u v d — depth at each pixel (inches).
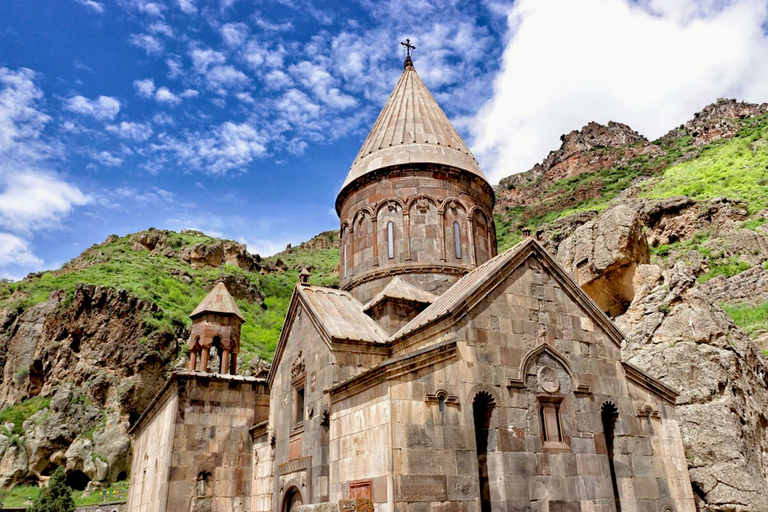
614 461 592.1
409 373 495.5
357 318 716.0
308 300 715.4
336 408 568.7
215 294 1027.3
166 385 836.6
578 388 582.6
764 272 1360.7
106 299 2183.8
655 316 916.0
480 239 868.0
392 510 447.8
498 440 519.2
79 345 2129.7
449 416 498.3
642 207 2080.5
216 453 793.6
